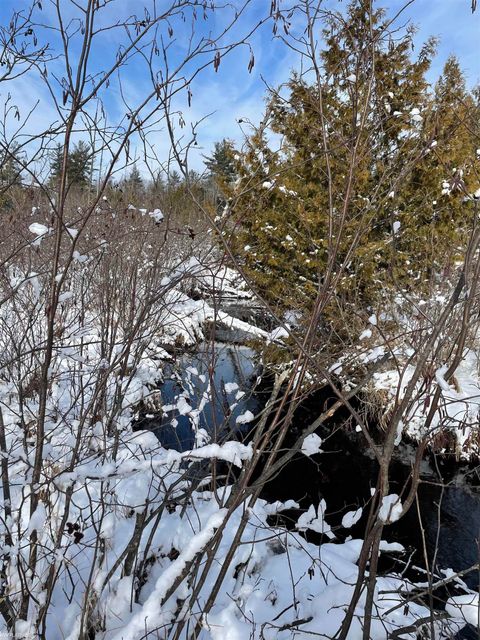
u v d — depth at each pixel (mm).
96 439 2559
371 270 6219
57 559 1931
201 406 2711
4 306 3389
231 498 1884
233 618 2232
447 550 4793
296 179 7727
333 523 5238
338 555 3436
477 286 1519
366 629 1584
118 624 2240
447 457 6148
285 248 7816
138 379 3562
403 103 5840
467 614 1849
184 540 2674
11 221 2502
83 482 2066
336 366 1837
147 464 1930
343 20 1460
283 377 2043
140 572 2488
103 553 2316
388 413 6375
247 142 1907
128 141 1674
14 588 2137
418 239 6676
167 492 2336
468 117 1535
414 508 5523
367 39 1467
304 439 1776
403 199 6398
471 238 1372
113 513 2676
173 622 1997
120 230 3166
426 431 1476
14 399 2992
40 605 1979
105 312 3195
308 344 1741
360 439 6875
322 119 1549
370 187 4445
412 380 1431
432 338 1399
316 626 2295
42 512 1919
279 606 2744
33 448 2420
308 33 1457
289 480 6102
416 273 6719
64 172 1619
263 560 3076
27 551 2221
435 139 1612
